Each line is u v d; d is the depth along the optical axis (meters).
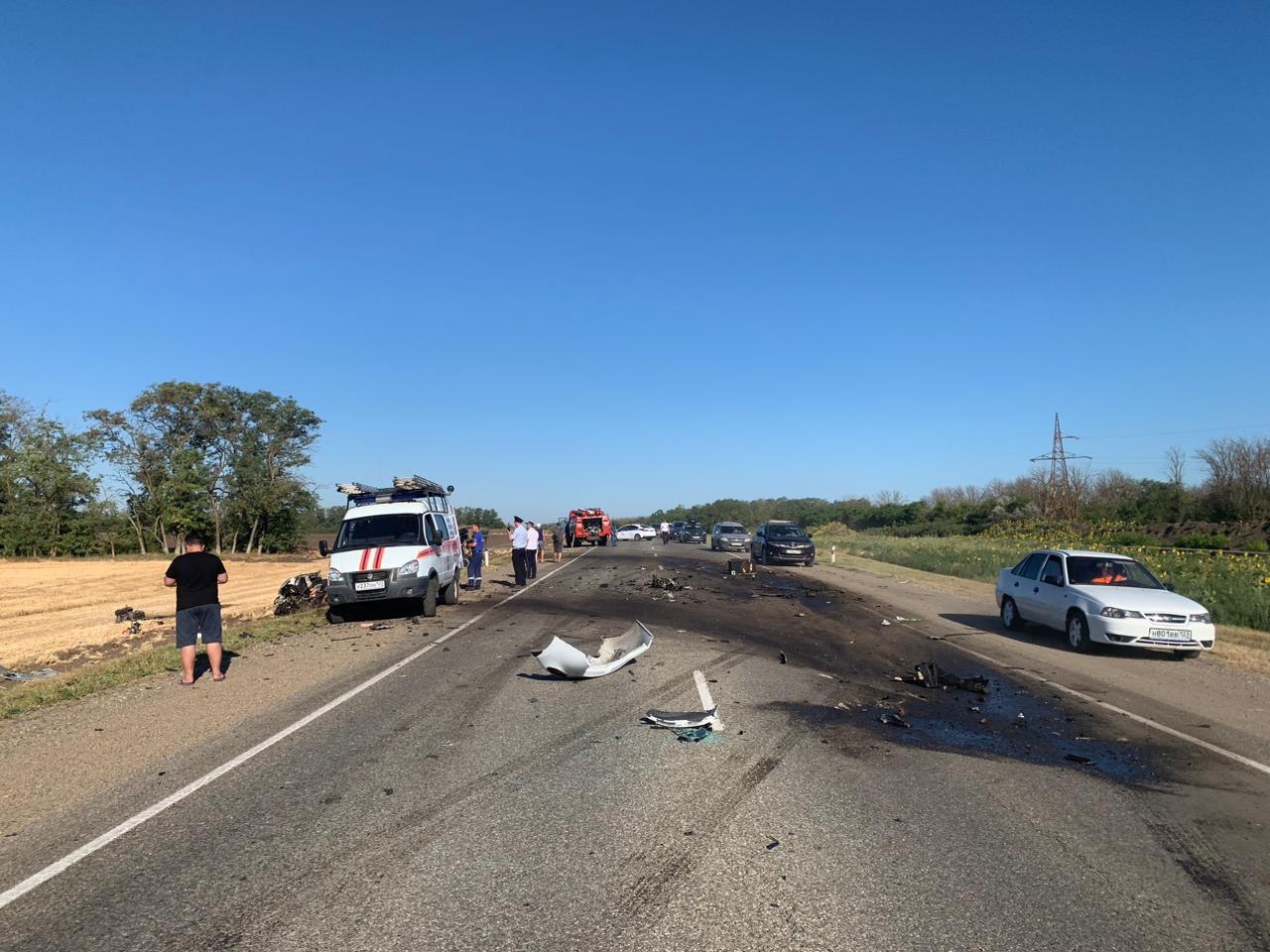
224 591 29.42
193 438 62.66
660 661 11.80
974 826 5.64
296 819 5.65
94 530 57.34
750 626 15.81
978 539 47.59
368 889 4.57
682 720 8.27
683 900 4.43
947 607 19.72
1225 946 4.05
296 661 12.05
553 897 4.46
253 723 8.38
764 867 4.89
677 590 22.23
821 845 5.24
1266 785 6.72
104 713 8.90
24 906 4.40
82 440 57.66
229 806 5.93
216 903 4.41
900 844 5.29
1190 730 8.56
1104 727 8.67
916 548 40.50
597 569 31.02
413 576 16.59
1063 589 14.19
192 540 10.66
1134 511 53.22
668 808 5.86
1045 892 4.63
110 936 4.07
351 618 17.59
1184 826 5.73
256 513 63.41
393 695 9.63
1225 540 40.94
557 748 7.40
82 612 23.64
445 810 5.81
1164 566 24.91
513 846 5.17
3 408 56.22
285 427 65.75
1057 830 5.61
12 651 15.84
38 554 54.97
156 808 5.90
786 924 4.18
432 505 18.98
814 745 7.64
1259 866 5.06
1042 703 9.78
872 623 16.61
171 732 8.07
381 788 6.29
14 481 55.53
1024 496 62.56
